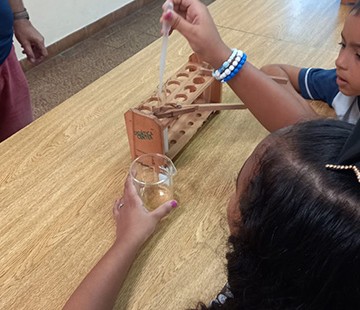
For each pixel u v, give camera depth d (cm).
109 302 31
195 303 31
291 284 21
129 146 44
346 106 49
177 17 40
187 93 43
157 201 38
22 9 68
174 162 43
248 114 50
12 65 67
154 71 57
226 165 43
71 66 129
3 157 44
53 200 40
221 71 42
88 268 34
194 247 36
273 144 22
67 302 30
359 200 19
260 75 43
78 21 137
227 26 67
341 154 20
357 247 18
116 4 150
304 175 20
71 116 50
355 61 42
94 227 37
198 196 40
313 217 19
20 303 32
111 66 129
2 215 38
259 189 21
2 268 34
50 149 45
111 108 51
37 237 36
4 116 71
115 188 41
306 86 52
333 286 19
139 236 34
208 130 48
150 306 31
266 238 21
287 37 65
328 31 66
